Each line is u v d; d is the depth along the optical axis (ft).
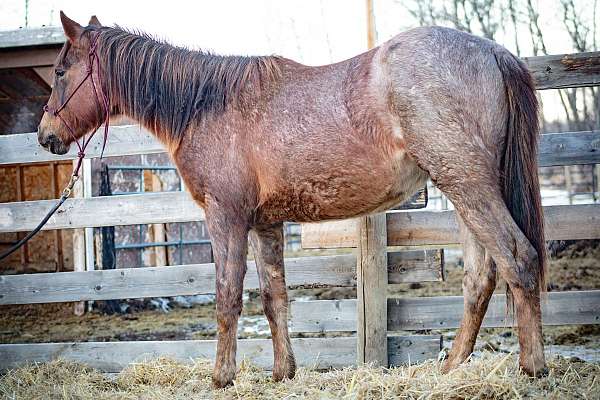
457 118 10.02
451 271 31.30
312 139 10.98
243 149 11.62
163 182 29.84
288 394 11.12
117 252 27.99
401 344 14.14
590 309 13.79
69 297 15.49
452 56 10.19
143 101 12.63
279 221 12.17
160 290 15.28
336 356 14.44
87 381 13.39
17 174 41.19
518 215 10.32
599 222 13.62
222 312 11.76
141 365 13.84
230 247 11.73
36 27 23.15
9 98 31.04
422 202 14.42
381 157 10.64
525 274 9.86
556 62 13.44
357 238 14.15
